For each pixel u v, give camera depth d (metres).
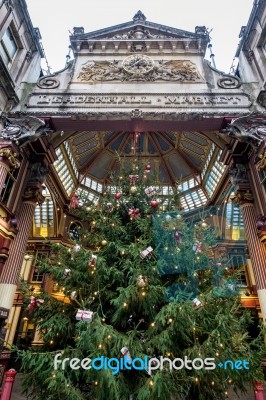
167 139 27.02
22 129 13.85
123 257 6.86
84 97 15.62
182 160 27.42
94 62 17.66
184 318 5.48
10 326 18.72
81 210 8.42
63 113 14.59
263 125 13.77
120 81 16.59
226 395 6.09
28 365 5.70
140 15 19.72
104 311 6.68
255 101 15.29
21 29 16.75
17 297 19.66
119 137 27.80
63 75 17.20
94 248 7.77
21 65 16.80
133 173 8.79
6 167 12.95
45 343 6.67
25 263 22.22
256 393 5.65
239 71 18.95
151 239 6.84
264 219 13.58
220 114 14.46
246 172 16.17
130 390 5.60
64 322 6.32
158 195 8.30
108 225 7.36
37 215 24.50
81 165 27.78
